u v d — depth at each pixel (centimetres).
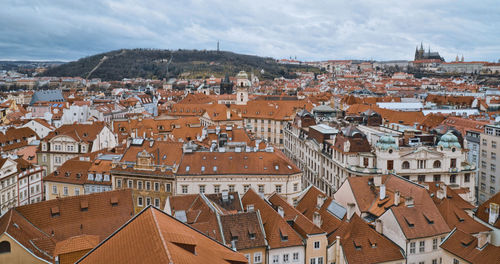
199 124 19925
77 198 8256
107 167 12181
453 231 7406
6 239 6391
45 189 12619
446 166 11888
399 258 7731
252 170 11094
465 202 9538
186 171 11019
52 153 15500
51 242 6888
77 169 12388
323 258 7744
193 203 8756
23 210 7581
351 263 7475
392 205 8700
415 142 12938
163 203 11244
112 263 4241
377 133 13600
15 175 11869
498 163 14088
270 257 7438
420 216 8119
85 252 6016
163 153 11806
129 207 8588
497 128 14162
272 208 8200
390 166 11688
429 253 7919
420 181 11719
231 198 9125
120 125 18562
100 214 8256
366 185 9606
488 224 8312
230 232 7412
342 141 12625
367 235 7888
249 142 14812
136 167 11394
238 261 5103
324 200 9444
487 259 6544
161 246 3941
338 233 8069
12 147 16012
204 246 4866
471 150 15712
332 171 13400
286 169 11188
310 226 7794
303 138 16500
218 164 11188
